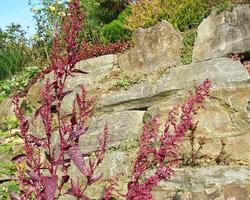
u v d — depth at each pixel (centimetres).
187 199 535
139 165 303
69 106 799
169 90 712
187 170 544
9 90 1065
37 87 927
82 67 873
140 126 702
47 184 263
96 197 609
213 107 612
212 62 688
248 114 591
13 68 1252
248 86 609
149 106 743
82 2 1250
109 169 657
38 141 294
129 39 1004
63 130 288
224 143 585
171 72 725
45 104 290
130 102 756
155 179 299
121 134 710
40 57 1273
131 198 292
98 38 1175
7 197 568
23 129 289
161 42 813
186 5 886
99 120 744
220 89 618
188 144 598
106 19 1266
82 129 287
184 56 800
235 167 530
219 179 526
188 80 698
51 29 1194
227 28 750
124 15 1091
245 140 582
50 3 1180
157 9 921
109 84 808
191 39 819
